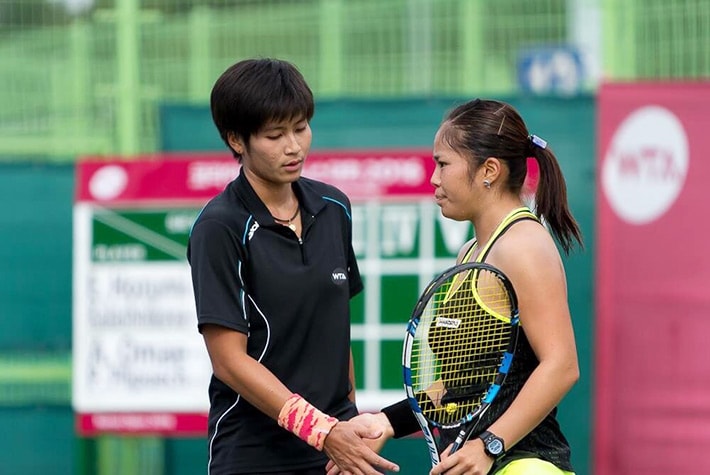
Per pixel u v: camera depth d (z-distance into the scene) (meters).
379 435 10.64
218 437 11.18
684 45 20.20
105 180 20.41
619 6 20.28
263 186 10.93
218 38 20.84
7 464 20.56
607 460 20.03
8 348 20.66
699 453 19.91
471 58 20.52
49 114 20.84
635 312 20.08
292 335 10.85
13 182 20.69
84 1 20.92
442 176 10.46
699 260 20.02
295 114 10.53
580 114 20.22
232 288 10.64
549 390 9.77
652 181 20.12
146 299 20.25
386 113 20.31
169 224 20.28
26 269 20.66
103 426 20.28
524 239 10.02
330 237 11.13
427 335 10.95
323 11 20.70
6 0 20.89
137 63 20.86
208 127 20.72
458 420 10.30
